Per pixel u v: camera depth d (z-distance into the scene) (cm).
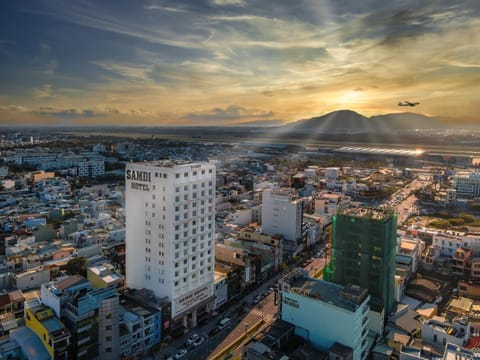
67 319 11519
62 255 19600
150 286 15025
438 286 18138
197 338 14138
